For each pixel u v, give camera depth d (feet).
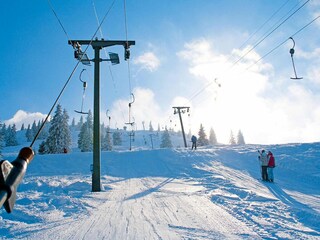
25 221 23.59
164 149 99.45
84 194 37.09
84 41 44.09
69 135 185.98
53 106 5.42
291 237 18.76
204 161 80.33
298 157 71.31
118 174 68.64
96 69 44.68
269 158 51.78
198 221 22.76
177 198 33.45
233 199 32.37
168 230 20.22
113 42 44.65
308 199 35.45
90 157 91.30
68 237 18.69
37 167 82.02
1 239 18.26
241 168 70.03
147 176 63.36
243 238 18.52
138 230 20.18
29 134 422.82
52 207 28.35
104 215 25.08
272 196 36.86
